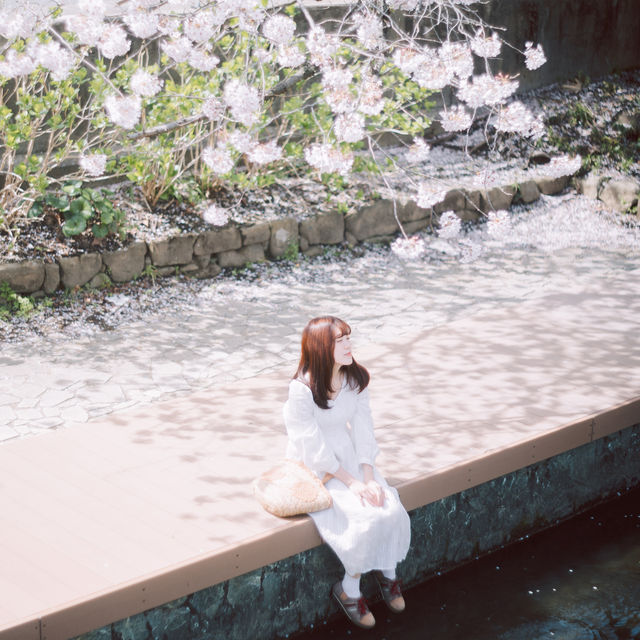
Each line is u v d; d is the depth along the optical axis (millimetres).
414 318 7062
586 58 11359
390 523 4152
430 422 5211
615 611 4617
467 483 4730
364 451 4332
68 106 7250
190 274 7781
